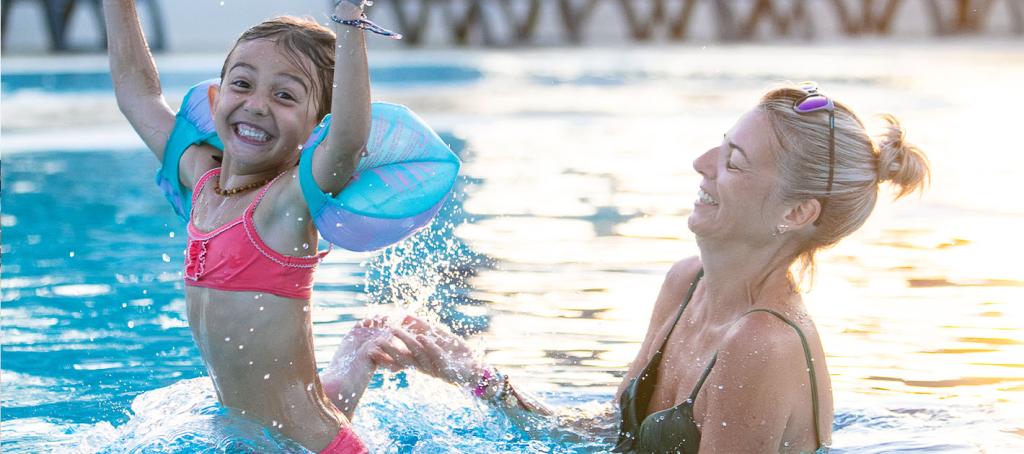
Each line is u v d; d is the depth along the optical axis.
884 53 21.27
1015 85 15.80
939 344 4.81
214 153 3.71
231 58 3.34
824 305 5.48
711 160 3.27
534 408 3.76
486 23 24.48
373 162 3.27
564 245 6.82
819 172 3.09
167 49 21.33
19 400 4.17
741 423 3.07
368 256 6.63
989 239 7.01
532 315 5.30
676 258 6.48
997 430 3.69
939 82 16.23
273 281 3.26
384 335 3.76
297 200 3.23
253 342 3.26
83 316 5.41
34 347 4.89
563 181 9.12
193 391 3.87
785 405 3.07
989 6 27.73
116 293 5.83
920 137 11.29
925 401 4.05
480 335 4.97
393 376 4.51
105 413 4.03
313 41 3.36
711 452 3.11
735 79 17.16
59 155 10.26
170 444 3.27
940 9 27.75
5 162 9.89
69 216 7.78
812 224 3.17
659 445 3.28
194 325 3.38
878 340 4.88
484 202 8.23
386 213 3.18
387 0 24.48
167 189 3.82
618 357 4.69
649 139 11.51
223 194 3.43
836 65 19.02
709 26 26.78
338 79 3.04
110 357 4.76
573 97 15.23
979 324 5.11
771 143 3.12
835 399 4.07
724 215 3.19
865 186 3.13
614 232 7.21
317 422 3.36
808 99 3.13
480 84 16.77
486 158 10.33
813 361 3.14
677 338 3.46
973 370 4.44
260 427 3.32
